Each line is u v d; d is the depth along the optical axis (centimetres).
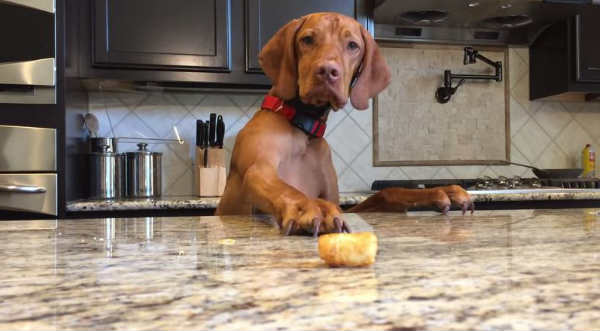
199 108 263
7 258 54
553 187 254
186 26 223
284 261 50
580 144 302
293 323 29
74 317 31
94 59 215
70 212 199
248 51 228
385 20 264
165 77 223
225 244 63
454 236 67
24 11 195
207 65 225
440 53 288
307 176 121
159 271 45
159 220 99
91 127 240
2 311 32
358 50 114
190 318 30
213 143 240
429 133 287
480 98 293
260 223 90
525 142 297
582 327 27
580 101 302
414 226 80
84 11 216
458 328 27
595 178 271
